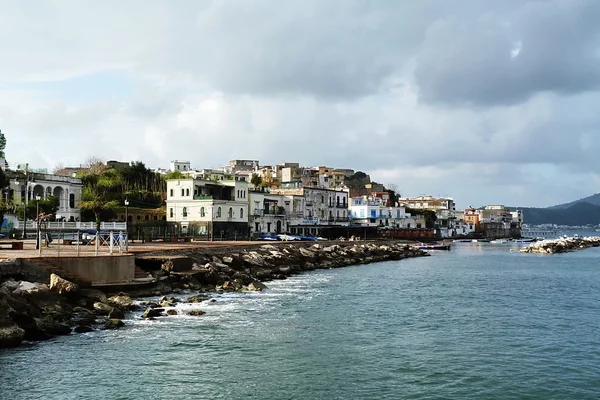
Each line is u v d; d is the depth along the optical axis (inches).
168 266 2234.3
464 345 1491.1
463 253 6087.6
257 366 1264.8
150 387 1110.4
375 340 1533.0
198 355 1327.5
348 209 7509.8
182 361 1277.1
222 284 2411.4
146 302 1872.5
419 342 1518.2
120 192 5418.3
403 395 1106.7
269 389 1122.7
